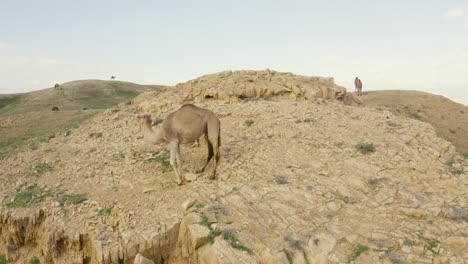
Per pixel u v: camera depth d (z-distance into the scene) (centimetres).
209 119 1078
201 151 1316
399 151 1297
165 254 937
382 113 1739
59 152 1538
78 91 6028
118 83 7262
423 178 1162
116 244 906
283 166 1198
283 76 2127
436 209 997
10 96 6191
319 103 1825
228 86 1894
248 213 966
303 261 842
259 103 1739
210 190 1063
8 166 1470
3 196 1183
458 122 3609
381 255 840
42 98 5394
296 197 1038
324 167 1192
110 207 1034
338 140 1363
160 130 1085
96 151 1459
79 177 1240
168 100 1869
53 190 1170
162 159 1275
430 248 867
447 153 1338
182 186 1091
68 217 1013
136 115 1817
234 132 1453
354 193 1073
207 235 889
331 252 855
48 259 1005
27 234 1064
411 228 938
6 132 2442
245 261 825
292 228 927
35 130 2359
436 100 4266
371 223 952
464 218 973
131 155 1327
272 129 1447
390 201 1037
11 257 1073
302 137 1380
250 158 1248
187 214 958
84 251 955
